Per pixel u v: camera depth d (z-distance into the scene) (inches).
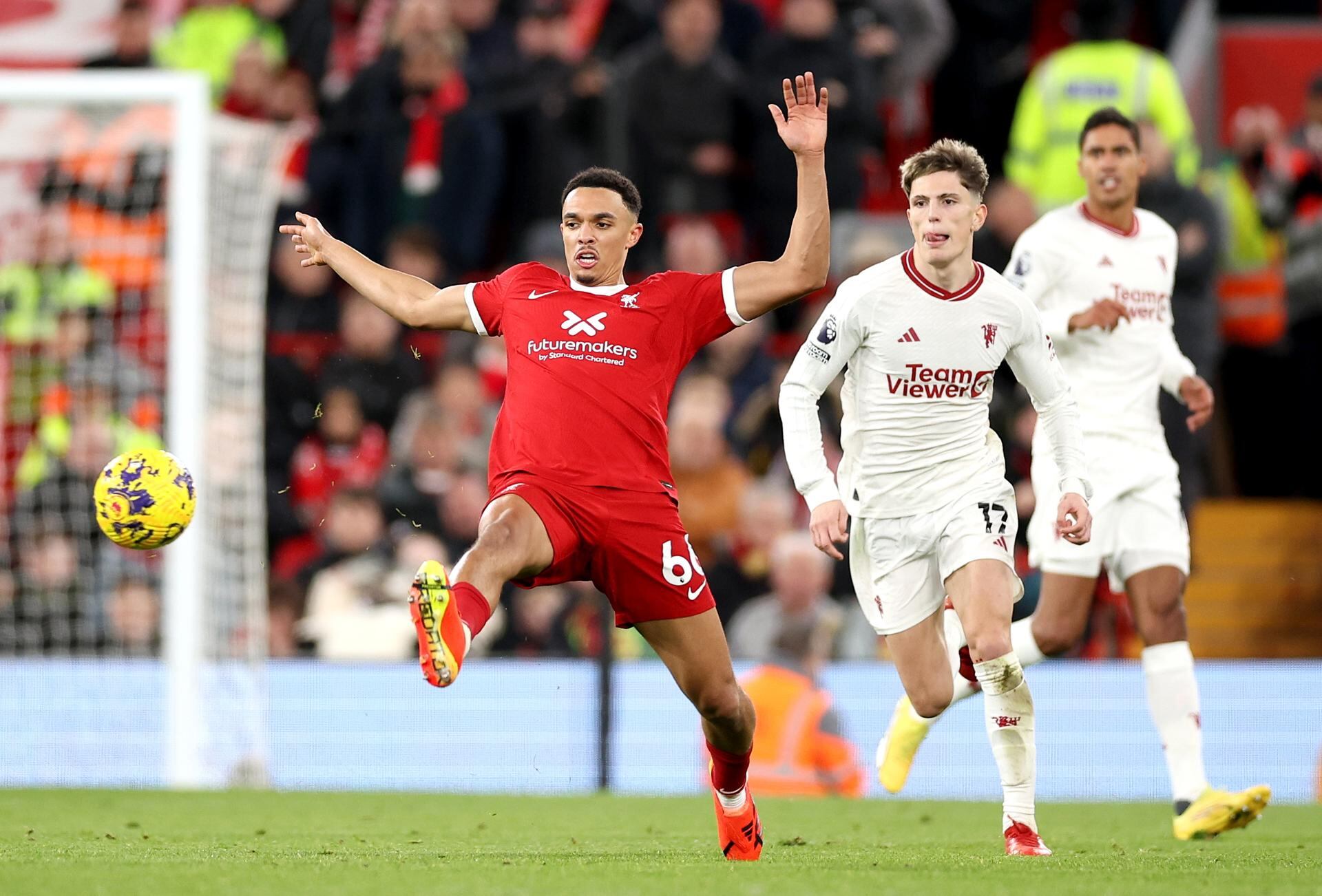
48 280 1727.4
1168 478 961.5
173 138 1569.9
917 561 800.9
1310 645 1807.3
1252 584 1818.4
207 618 1523.1
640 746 1397.6
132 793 1251.2
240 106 1924.2
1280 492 1902.1
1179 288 1624.0
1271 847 855.1
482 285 753.0
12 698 1423.5
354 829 937.5
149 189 1754.4
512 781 1395.2
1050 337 877.2
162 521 749.9
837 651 1510.8
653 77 1849.2
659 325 721.6
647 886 589.3
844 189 1867.6
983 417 793.6
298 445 1723.7
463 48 1927.9
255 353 1606.8
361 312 1748.3
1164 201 1630.2
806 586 1454.2
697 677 707.4
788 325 1887.3
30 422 1681.8
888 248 1748.3
